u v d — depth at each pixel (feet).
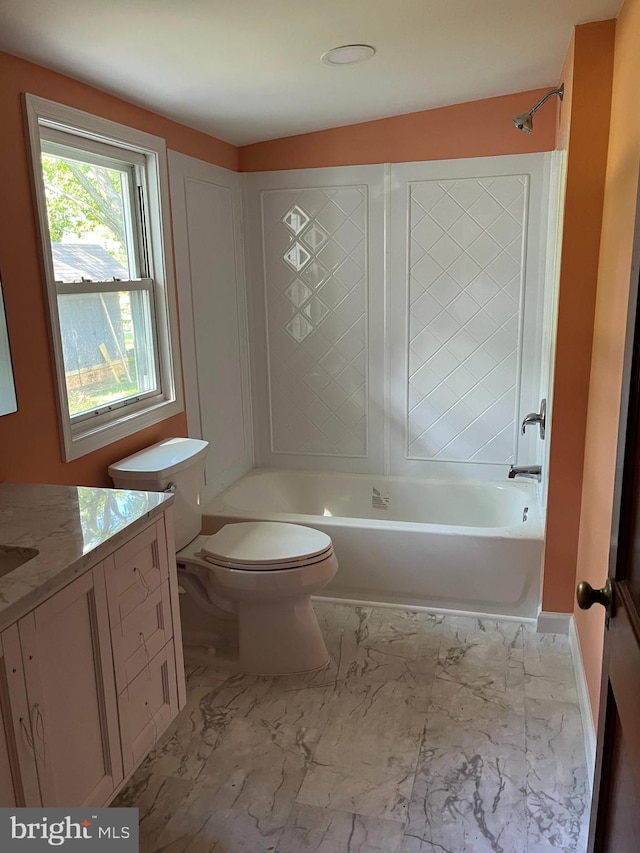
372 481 12.14
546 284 10.69
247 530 8.79
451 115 10.72
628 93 6.30
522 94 10.39
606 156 7.59
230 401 11.66
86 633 4.90
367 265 11.56
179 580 8.54
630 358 3.74
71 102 7.23
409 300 11.53
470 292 11.28
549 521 8.85
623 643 3.63
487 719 7.45
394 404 12.01
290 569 7.95
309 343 12.09
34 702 4.31
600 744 4.23
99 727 5.12
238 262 11.74
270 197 11.68
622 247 6.23
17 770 4.17
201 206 10.32
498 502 11.47
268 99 9.04
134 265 8.95
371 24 6.76
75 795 4.82
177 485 8.20
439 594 9.73
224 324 11.28
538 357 11.22
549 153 10.48
